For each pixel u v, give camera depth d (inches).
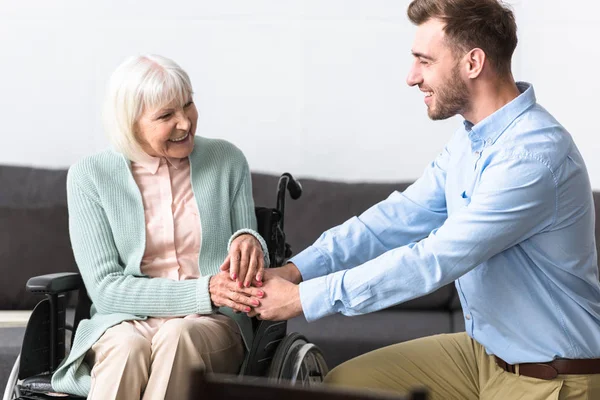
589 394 83.4
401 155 155.5
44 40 154.6
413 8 87.6
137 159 99.7
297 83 155.4
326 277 84.4
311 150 156.3
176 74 97.0
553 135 83.2
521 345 84.6
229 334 94.3
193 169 101.2
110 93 97.2
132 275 96.7
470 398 91.0
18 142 155.9
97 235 97.7
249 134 156.5
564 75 151.3
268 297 87.3
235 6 154.6
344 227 96.7
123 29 154.7
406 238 97.0
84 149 155.7
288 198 142.3
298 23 154.6
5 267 135.9
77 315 100.3
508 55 85.8
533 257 83.9
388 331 126.5
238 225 100.6
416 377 91.0
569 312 84.0
